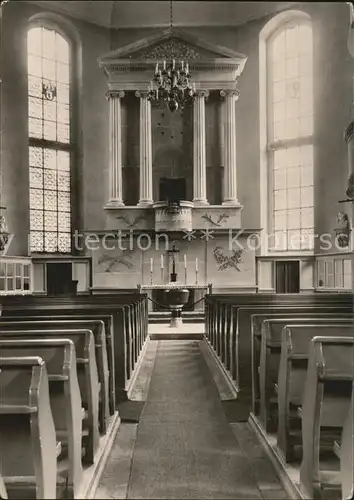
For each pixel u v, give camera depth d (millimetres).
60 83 17188
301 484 3275
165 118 16906
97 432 3975
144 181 16172
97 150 17328
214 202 16641
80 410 3420
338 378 3018
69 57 17375
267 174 17672
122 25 17656
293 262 15922
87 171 17266
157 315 14391
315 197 16094
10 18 15547
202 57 16016
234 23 17641
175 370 7500
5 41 15414
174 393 6102
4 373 3078
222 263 15367
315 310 5410
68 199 17297
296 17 16828
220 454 4090
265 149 17609
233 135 16266
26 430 3055
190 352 9148
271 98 17703
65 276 15859
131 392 6121
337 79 15211
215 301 8664
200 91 16125
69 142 17359
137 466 3846
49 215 16781
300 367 3752
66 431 3443
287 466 3627
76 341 3842
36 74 16562
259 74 17406
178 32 15984
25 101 15906
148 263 15273
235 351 6168
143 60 15938
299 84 17016
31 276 15414
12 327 4395
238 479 3596
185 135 16922
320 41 15898
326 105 15688
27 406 2756
